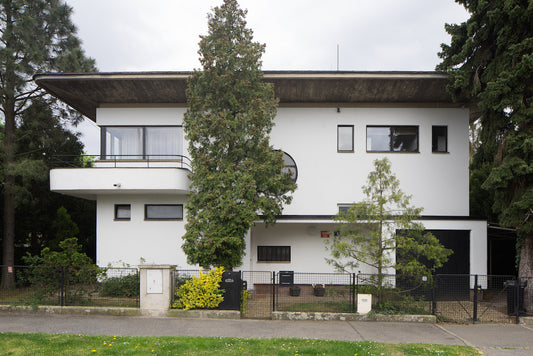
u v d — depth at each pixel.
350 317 9.44
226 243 10.02
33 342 7.12
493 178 9.93
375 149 13.88
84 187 12.16
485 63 10.91
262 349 6.88
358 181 13.66
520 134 9.83
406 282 10.59
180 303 9.78
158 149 13.85
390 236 10.77
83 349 6.75
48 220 18.27
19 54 14.25
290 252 13.66
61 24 15.20
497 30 10.35
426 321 9.38
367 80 12.13
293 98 13.50
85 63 15.32
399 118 13.75
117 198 13.34
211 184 10.04
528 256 10.58
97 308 9.68
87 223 21.09
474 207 16.41
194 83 11.02
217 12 10.58
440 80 12.09
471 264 12.27
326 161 13.73
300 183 13.67
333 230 13.64
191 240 10.05
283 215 12.61
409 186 13.60
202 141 10.62
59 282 10.09
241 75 10.73
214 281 9.73
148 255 13.16
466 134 13.66
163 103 13.86
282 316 9.46
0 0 13.68
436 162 13.62
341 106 13.86
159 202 13.34
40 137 15.73
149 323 8.90
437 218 12.37
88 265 10.91
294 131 13.82
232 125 10.18
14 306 9.78
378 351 6.91
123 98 13.49
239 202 10.10
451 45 11.78
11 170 13.16
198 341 7.27
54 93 13.23
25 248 18.38
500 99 10.10
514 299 9.79
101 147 13.84
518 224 10.02
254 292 12.95
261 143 10.45
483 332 8.61
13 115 15.55
